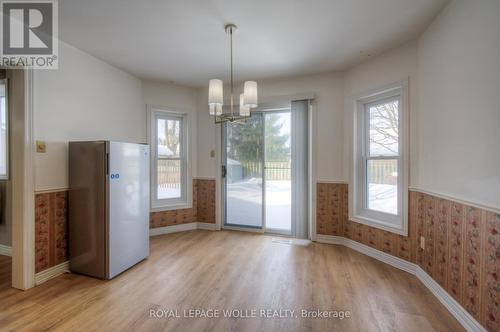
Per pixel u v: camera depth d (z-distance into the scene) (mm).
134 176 2660
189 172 4031
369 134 3070
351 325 1723
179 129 4066
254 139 3922
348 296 2082
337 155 3316
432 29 2150
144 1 1861
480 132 1563
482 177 1547
